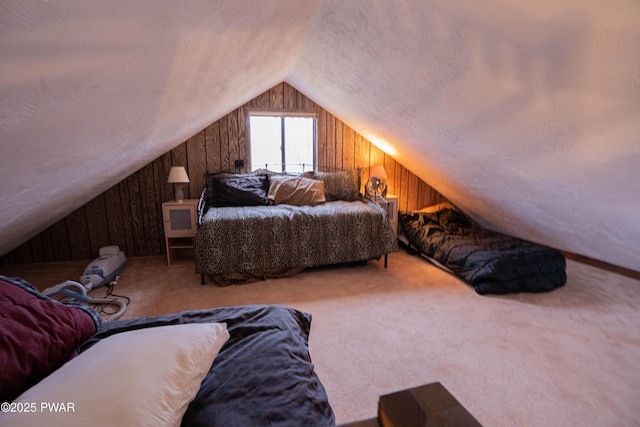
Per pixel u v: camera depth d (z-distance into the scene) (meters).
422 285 2.97
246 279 3.03
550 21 1.13
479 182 3.00
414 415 0.47
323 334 2.15
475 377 1.74
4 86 0.69
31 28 0.58
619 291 2.82
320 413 0.97
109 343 0.90
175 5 0.87
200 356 0.93
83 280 2.75
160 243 3.77
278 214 3.09
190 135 3.48
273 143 4.05
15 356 0.81
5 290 0.99
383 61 2.01
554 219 2.86
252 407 0.91
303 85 3.60
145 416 0.67
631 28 1.01
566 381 1.71
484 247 3.20
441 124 2.35
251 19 1.41
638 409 1.52
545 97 1.50
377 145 4.20
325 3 1.79
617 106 1.33
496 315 2.41
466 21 1.33
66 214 3.26
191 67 1.41
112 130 1.44
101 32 0.75
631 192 1.88
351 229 3.23
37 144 1.08
